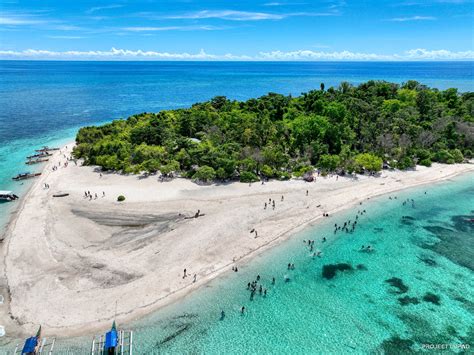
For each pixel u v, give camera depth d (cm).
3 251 5434
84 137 11156
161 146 9950
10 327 4034
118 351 3788
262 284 4894
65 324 4100
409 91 15588
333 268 5312
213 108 15512
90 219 6419
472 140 10575
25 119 17225
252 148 9269
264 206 6988
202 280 4909
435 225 6638
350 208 7206
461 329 4181
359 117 11706
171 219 6425
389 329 4181
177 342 3938
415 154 9838
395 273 5225
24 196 7650
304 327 4200
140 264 5156
